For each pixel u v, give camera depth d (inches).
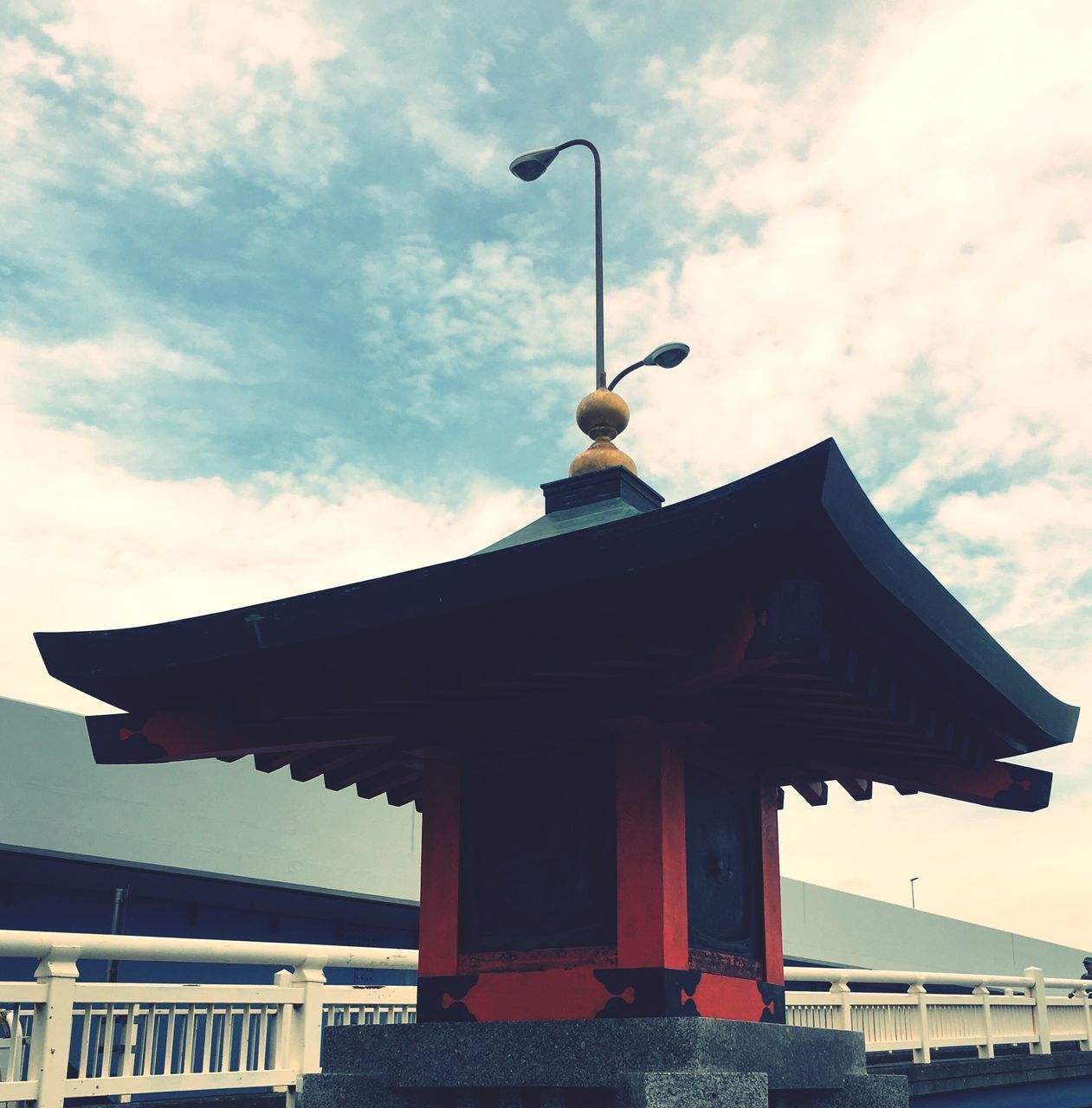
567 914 252.7
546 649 238.4
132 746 296.4
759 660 216.2
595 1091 236.1
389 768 333.7
